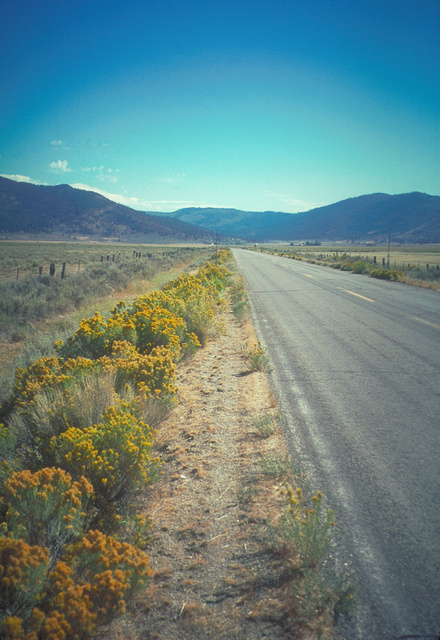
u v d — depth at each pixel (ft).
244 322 39.78
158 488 12.62
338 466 13.30
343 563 9.07
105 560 8.32
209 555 9.59
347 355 26.45
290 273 94.38
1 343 35.76
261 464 13.38
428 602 7.93
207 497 11.98
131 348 22.68
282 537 9.70
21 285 60.75
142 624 7.85
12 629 6.46
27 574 7.66
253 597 8.26
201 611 8.04
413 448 14.29
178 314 33.55
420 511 10.82
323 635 7.29
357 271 92.58
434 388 19.98
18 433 14.79
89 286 63.72
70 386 17.02
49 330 39.91
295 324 37.11
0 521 9.85
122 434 12.51
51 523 9.70
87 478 11.60
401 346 27.96
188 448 15.08
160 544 10.10
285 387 21.20
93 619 7.28
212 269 77.36
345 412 17.65
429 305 43.70
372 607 7.86
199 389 21.71
